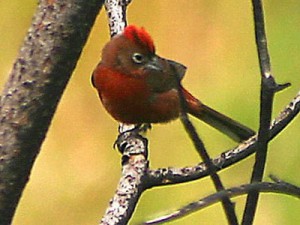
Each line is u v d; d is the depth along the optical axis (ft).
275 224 39.11
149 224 8.66
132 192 14.39
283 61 48.14
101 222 13.78
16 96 10.44
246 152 13.98
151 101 28.48
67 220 43.42
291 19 49.47
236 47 48.78
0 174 10.64
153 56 28.43
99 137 45.62
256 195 9.70
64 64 10.35
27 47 10.35
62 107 46.29
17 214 43.42
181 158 43.86
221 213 39.50
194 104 28.55
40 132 10.60
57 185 44.16
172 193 40.91
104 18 49.03
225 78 47.70
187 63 48.52
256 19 9.96
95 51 48.62
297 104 13.50
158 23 49.73
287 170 41.19
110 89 28.22
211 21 49.65
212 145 42.57
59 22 10.19
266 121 9.89
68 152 45.11
